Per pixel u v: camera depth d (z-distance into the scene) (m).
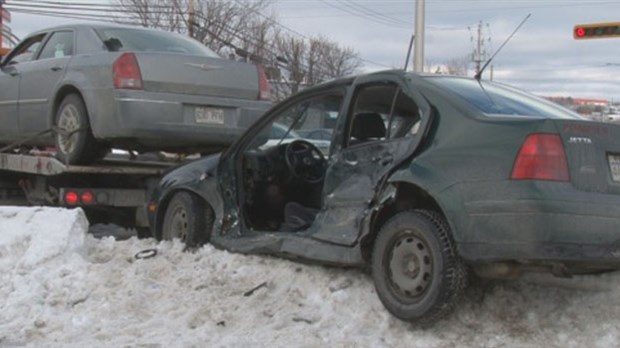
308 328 4.75
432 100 4.75
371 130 5.14
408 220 4.58
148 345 4.50
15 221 6.46
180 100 7.45
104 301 5.36
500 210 4.13
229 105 7.75
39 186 8.48
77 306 5.32
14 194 9.16
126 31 8.20
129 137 7.36
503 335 4.45
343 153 5.23
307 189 6.36
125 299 5.32
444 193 4.37
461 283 4.36
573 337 4.38
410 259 4.57
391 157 4.85
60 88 7.91
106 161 8.48
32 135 8.53
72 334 4.77
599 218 4.09
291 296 5.25
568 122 4.21
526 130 4.20
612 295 4.66
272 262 5.74
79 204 7.76
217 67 7.74
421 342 4.45
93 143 7.71
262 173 6.33
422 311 4.41
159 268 5.95
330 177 5.29
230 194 6.25
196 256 6.20
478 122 4.45
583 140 4.21
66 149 7.81
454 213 4.30
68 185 7.99
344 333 4.64
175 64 7.47
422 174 4.52
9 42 16.66
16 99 8.81
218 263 5.96
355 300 5.00
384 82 5.14
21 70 8.77
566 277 4.62
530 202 4.04
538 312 4.68
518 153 4.15
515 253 4.08
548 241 4.01
